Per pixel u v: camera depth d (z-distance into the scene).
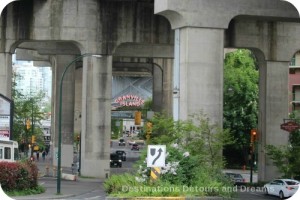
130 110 153.25
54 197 45.84
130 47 89.88
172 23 54.25
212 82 52.88
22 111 117.62
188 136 46.53
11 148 52.25
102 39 70.94
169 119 47.78
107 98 71.62
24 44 92.50
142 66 111.06
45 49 94.12
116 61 105.94
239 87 99.31
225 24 53.44
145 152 37.16
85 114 71.94
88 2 70.31
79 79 130.75
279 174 72.56
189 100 52.44
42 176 74.62
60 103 52.34
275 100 73.50
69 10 69.81
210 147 46.41
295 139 66.50
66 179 70.75
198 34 52.78
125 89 152.62
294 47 73.38
